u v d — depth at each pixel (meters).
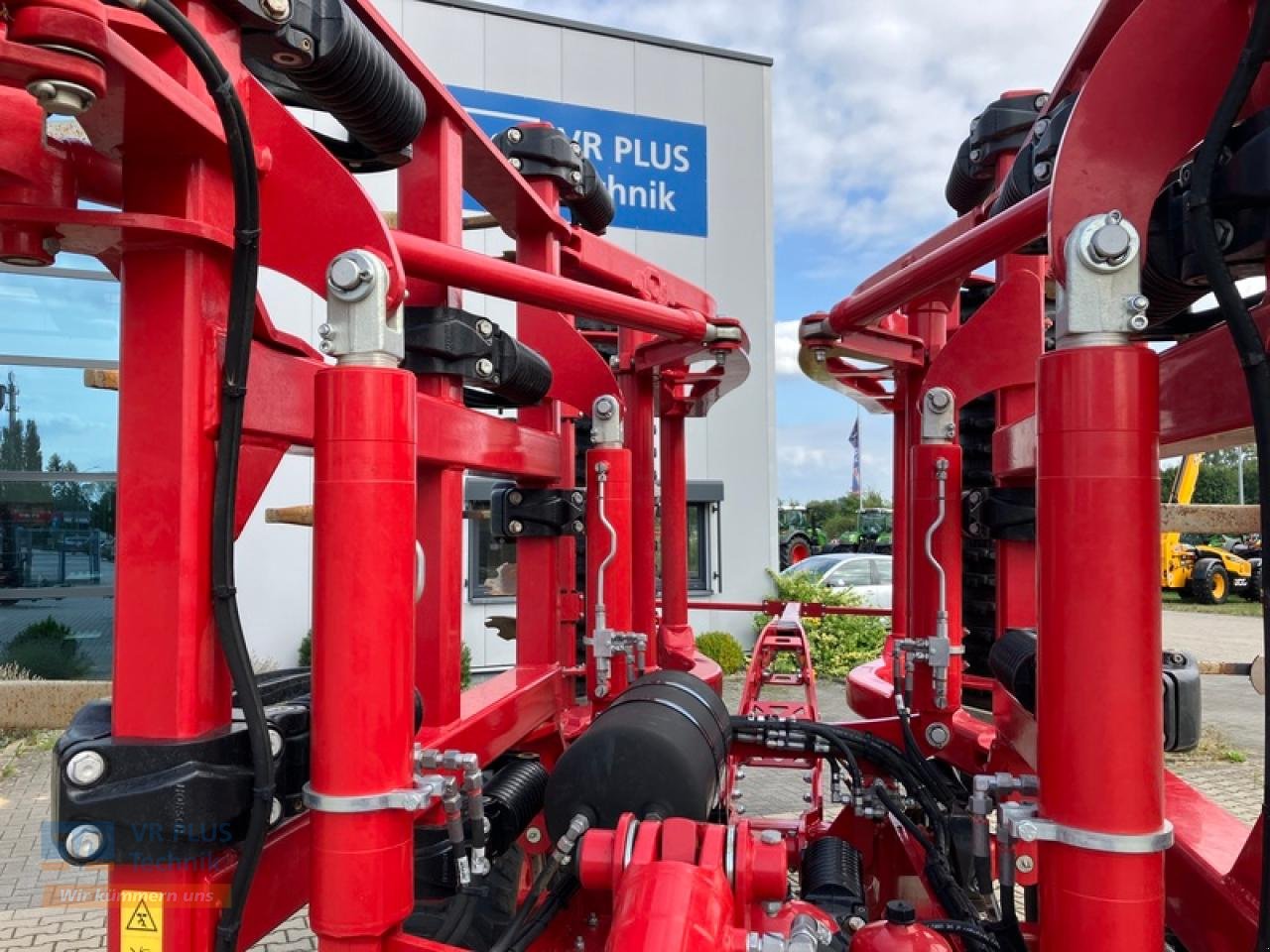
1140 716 1.06
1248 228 1.19
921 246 3.21
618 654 2.75
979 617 3.61
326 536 1.18
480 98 9.56
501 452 2.31
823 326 2.88
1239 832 1.58
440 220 2.08
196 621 1.21
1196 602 18.12
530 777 2.32
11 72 0.91
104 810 1.13
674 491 4.19
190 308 1.21
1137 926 1.04
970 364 2.62
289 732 1.35
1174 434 1.47
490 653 9.41
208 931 1.21
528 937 1.65
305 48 1.43
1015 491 2.53
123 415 1.22
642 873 1.32
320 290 1.36
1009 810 1.13
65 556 8.46
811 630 9.80
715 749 1.90
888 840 2.78
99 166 1.29
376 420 1.18
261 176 1.36
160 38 1.16
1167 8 1.14
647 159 10.28
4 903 3.87
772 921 1.42
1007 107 2.82
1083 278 1.09
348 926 1.15
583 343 2.90
